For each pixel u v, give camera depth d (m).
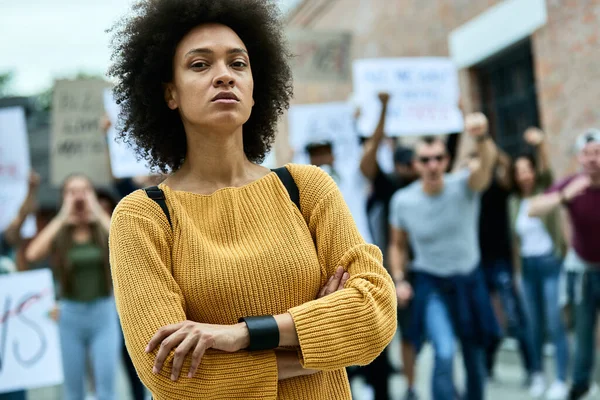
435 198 4.83
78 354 5.06
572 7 6.90
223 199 1.89
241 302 1.78
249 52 2.09
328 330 1.75
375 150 5.68
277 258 1.82
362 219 5.80
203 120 1.87
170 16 1.95
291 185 1.97
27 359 5.20
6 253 5.89
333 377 1.91
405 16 10.01
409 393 5.54
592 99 6.73
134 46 2.03
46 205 17.98
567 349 5.94
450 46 9.09
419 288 4.81
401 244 5.19
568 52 7.01
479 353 4.73
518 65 8.15
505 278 6.67
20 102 8.05
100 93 6.22
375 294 1.83
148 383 1.72
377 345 1.79
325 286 1.88
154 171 2.17
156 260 1.80
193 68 1.90
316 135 7.45
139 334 1.75
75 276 5.02
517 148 8.24
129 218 1.85
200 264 1.80
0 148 6.18
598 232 5.15
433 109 7.02
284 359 1.78
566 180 5.45
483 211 6.70
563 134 7.14
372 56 10.98
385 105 5.68
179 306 1.77
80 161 6.15
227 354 1.71
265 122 2.16
